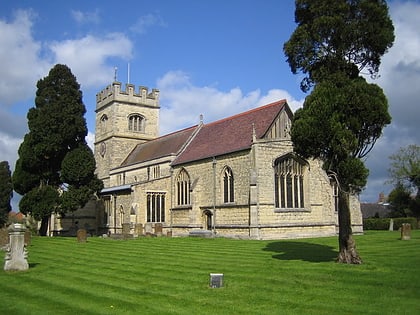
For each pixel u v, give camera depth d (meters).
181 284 16.00
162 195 48.88
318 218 40.84
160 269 19.52
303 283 15.48
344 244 19.62
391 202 66.94
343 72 20.08
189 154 48.31
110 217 52.31
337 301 12.92
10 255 20.28
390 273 16.53
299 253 24.05
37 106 47.28
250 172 37.62
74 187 46.56
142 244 32.59
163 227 48.06
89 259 24.02
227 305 12.84
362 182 18.70
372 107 18.70
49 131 45.72
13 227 20.41
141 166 56.16
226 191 41.16
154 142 62.53
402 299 12.93
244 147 38.72
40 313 12.62
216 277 15.22
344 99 18.83
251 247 28.41
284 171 39.50
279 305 12.70
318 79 20.58
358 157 19.45
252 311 12.13
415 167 63.41
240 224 38.66
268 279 16.31
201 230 41.75
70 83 48.09
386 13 20.02
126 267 20.53
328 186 41.81
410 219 55.22
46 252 27.92
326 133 18.81
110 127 67.06
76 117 47.72
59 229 54.22
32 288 16.19
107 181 66.69
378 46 19.97
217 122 50.66
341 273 16.89
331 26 19.91
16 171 47.16
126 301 13.66
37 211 44.50
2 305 13.70
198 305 12.92
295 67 21.59
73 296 14.66
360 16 20.05
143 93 68.94
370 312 11.65
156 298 13.95
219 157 42.03
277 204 38.53
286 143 39.12
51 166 48.09
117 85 66.81
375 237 34.84
